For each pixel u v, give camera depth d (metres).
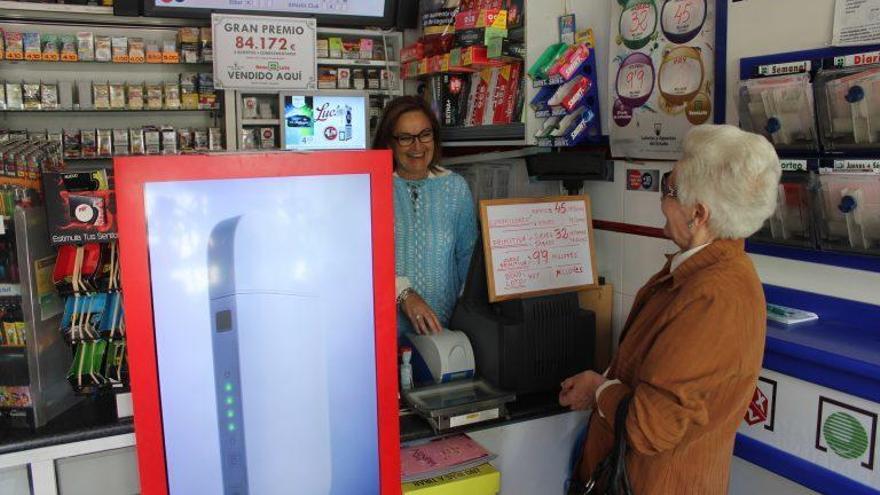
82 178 1.66
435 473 1.87
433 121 2.54
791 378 1.85
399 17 4.78
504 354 2.00
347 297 1.40
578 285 2.25
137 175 1.23
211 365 1.32
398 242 2.49
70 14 4.49
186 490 1.33
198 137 4.90
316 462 1.43
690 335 1.44
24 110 4.52
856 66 1.67
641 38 2.36
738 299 1.45
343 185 1.37
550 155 2.58
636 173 2.46
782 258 2.03
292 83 4.57
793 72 1.81
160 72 4.90
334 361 1.41
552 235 2.22
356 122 4.75
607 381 1.67
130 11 4.48
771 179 1.46
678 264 1.59
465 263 2.62
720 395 1.47
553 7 2.67
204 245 1.28
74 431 1.60
